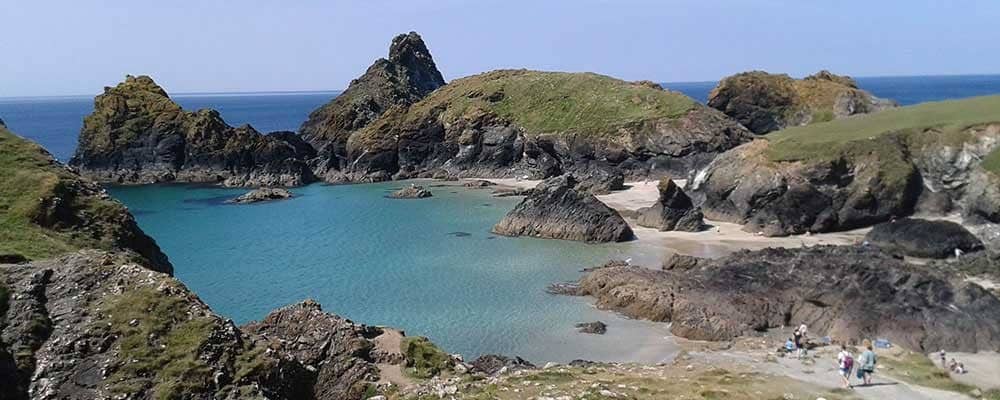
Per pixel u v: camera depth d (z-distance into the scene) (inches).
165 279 1066.7
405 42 7529.5
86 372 906.7
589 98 4798.2
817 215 2714.1
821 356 1408.7
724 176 3046.3
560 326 1745.8
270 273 2285.9
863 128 3085.6
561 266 2316.7
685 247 2536.9
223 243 2751.0
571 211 2763.3
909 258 2240.4
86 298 1013.2
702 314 1692.9
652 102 4559.5
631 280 1932.8
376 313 1860.2
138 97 4879.4
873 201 2706.7
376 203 3698.3
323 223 3144.7
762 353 1445.6
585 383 1112.2
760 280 1840.6
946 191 2701.8
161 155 4694.9
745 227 2795.3
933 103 3484.3
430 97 5467.5
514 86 5206.7
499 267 2319.1
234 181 4421.8
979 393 1159.0
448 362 1238.9
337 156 5142.7
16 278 1026.1
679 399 1034.1
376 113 5841.5
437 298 1987.0
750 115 4894.2
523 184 4313.5
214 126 4768.7
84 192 1638.8
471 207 3526.1
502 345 1625.2
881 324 1576.0
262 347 1016.9
